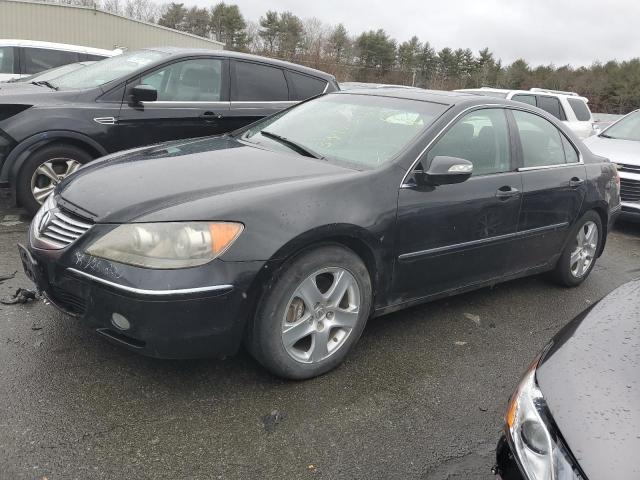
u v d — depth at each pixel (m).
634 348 1.93
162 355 2.61
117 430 2.53
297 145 3.70
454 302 4.35
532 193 4.04
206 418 2.67
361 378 3.14
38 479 2.22
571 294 4.78
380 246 3.15
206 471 2.35
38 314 3.47
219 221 2.62
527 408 1.84
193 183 2.91
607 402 1.71
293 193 2.86
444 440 2.69
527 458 1.74
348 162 3.41
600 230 4.93
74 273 2.64
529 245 4.18
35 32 26.47
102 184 2.97
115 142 5.44
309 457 2.48
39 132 5.05
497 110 4.04
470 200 3.58
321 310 3.00
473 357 3.52
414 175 3.33
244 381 2.98
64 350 3.11
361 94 4.26
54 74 6.47
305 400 2.88
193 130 5.89
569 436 1.64
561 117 11.19
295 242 2.75
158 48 6.24
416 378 3.20
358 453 2.54
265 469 2.39
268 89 6.44
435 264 3.51
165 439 2.51
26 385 2.78
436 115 3.66
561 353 1.98
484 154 3.83
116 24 28.66
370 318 3.38
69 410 2.63
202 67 6.01
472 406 2.99
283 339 2.87
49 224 2.90
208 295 2.56
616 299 2.32
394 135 3.56
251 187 2.88
